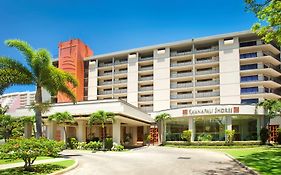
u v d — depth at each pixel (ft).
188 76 226.99
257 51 213.87
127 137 177.17
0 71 76.89
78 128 127.85
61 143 56.90
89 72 261.65
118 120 118.52
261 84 208.64
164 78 233.35
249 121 143.84
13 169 52.01
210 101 219.82
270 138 146.92
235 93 210.18
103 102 117.60
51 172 49.49
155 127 169.99
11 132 151.33
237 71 212.02
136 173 50.80
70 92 90.12
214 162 69.05
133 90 242.37
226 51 216.74
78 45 260.21
